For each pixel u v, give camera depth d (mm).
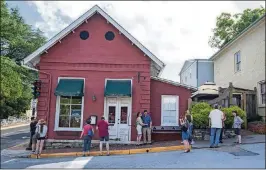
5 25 31594
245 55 23312
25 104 38812
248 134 16688
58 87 16172
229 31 36094
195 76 33688
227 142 14148
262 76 20359
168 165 10000
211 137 13062
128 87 16250
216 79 30672
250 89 22156
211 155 11305
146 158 11648
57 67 16719
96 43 17000
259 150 11984
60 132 16094
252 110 20906
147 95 16484
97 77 16688
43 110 16250
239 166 9391
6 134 26391
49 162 11773
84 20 16938
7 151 15398
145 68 16734
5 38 32969
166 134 16859
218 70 30078
